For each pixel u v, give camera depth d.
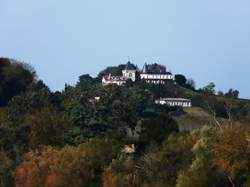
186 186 199.25
